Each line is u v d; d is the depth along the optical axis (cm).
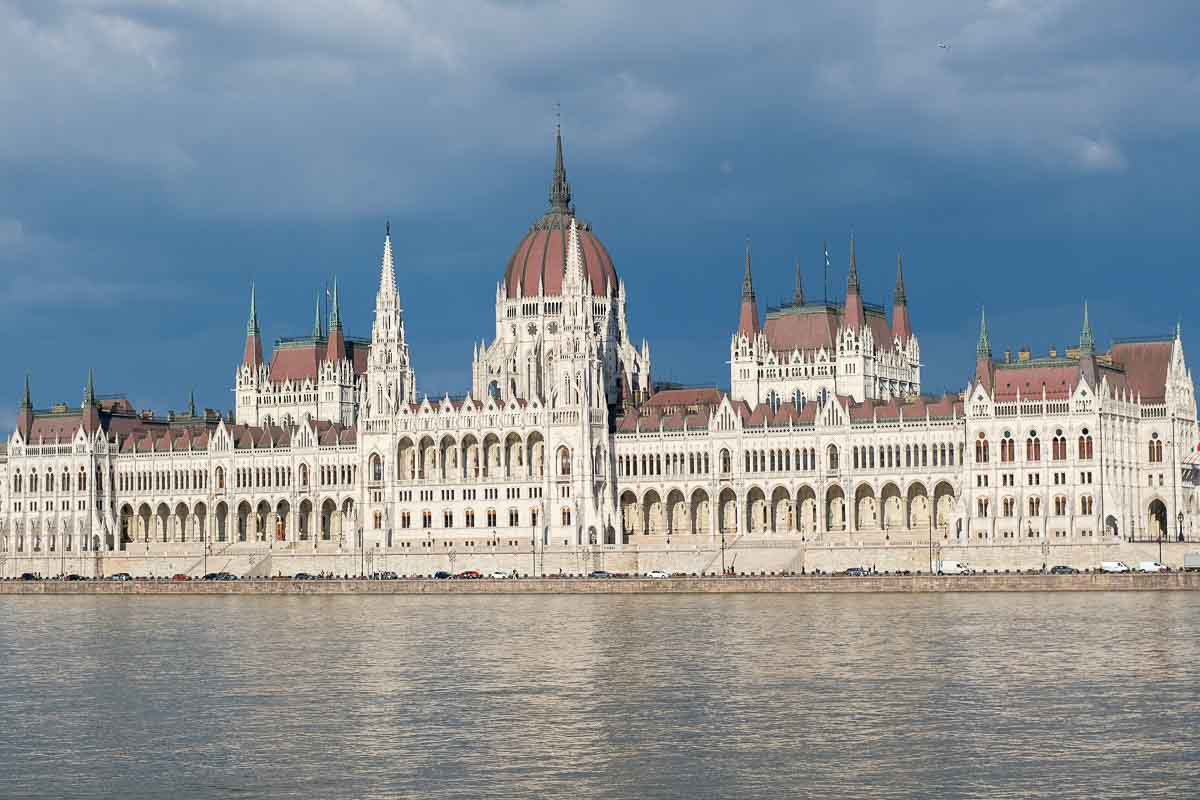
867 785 12688
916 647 19975
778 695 16525
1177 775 12862
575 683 17538
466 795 12556
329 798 12556
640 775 13088
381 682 17862
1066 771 13012
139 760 13900
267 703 16562
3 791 12900
